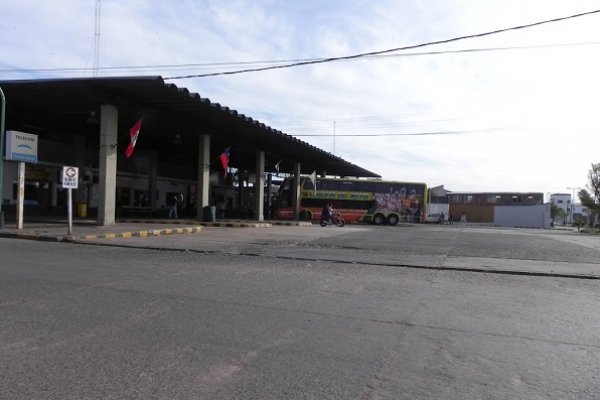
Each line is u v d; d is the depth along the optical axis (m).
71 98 22.77
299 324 6.68
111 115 22.80
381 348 5.73
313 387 4.54
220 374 4.82
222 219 39.78
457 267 13.23
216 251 15.40
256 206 37.16
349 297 8.62
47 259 12.38
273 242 19.00
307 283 9.95
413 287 9.94
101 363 5.04
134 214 38.12
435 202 67.69
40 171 32.56
